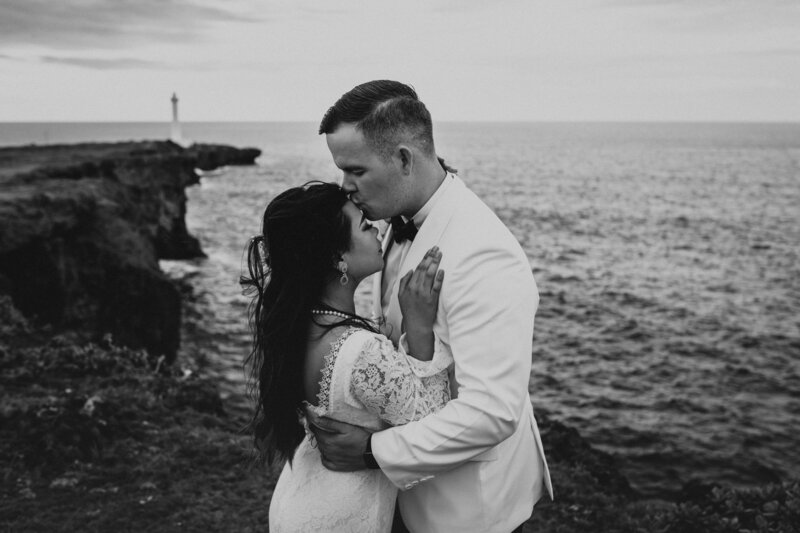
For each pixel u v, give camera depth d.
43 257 12.30
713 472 10.81
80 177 24.66
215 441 5.54
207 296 22.17
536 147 182.88
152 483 4.76
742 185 73.12
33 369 6.59
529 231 39.25
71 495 4.55
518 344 1.99
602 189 67.81
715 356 17.02
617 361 16.48
